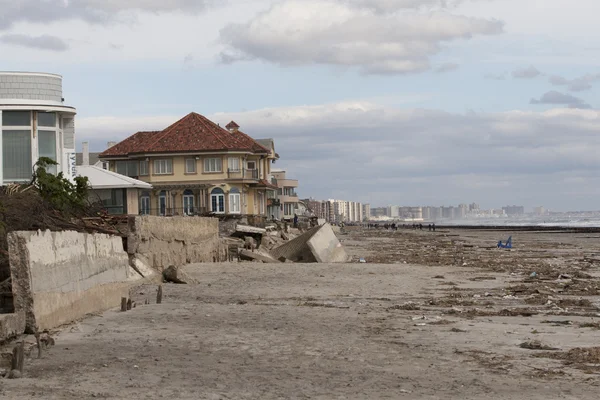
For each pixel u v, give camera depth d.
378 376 14.94
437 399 12.97
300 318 23.55
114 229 36.72
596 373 15.21
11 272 18.73
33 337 18.42
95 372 15.04
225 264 45.94
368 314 24.72
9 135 41.59
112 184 63.78
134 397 12.94
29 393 13.11
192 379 14.50
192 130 94.56
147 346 18.20
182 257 44.62
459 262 54.66
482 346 18.50
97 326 21.27
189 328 21.19
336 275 40.88
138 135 98.06
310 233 54.56
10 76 42.03
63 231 21.61
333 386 14.00
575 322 23.06
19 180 41.59
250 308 26.14
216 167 92.69
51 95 43.16
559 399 12.96
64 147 44.41
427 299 30.03
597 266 50.22
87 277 23.41
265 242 62.72
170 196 92.75
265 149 100.75
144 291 31.94
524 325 22.38
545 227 189.00
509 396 13.20
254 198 97.94
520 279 39.62
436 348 18.19
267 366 15.92
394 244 92.38
